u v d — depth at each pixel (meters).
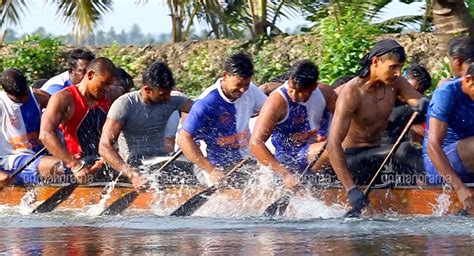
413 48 35.28
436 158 18.28
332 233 16.19
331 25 34.59
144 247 14.78
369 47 33.91
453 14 29.91
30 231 17.08
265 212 18.88
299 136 19.92
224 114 20.42
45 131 20.83
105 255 14.08
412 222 17.48
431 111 18.52
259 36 38.41
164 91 20.81
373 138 19.48
